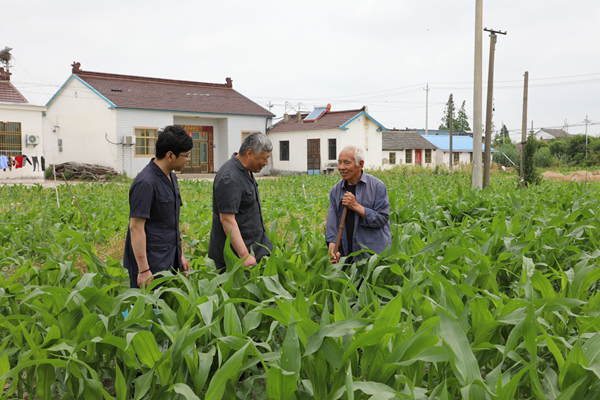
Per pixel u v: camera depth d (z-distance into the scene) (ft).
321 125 98.43
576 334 9.11
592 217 16.49
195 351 6.94
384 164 123.34
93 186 51.90
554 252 12.64
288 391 6.15
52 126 90.99
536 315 7.43
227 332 7.33
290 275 11.31
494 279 9.84
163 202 10.63
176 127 10.61
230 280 9.05
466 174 85.46
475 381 5.84
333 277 9.86
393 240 10.94
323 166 97.19
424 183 53.06
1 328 9.19
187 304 8.32
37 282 11.30
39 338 8.36
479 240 13.50
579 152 184.85
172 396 6.75
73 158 88.48
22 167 67.31
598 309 8.48
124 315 9.57
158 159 10.68
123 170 82.07
